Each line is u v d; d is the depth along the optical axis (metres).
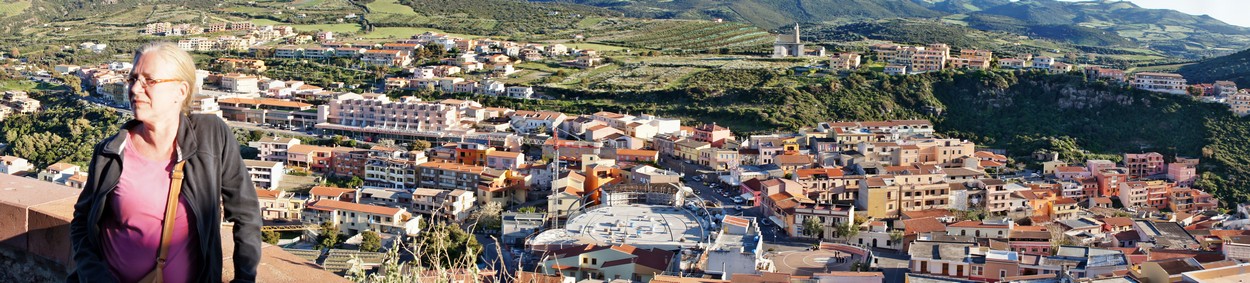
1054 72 199.75
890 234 98.25
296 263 11.83
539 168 127.75
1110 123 179.38
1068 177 138.00
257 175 125.12
